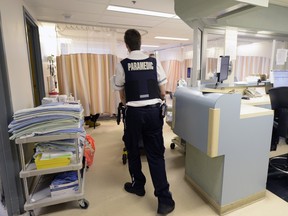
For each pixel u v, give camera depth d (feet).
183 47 27.61
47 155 5.07
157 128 5.41
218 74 8.89
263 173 5.73
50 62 14.47
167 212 5.24
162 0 9.07
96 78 13.79
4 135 4.90
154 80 5.41
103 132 12.46
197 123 5.36
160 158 5.53
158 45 27.25
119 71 5.33
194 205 5.67
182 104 6.14
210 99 4.84
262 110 5.47
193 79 9.23
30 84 7.87
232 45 9.65
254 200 5.76
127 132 5.51
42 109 4.97
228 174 5.13
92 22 13.07
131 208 5.57
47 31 14.57
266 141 5.55
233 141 5.01
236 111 4.88
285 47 11.84
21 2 7.30
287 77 9.55
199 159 6.05
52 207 5.64
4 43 4.88
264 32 10.64
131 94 5.22
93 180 7.01
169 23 13.48
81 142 6.23
